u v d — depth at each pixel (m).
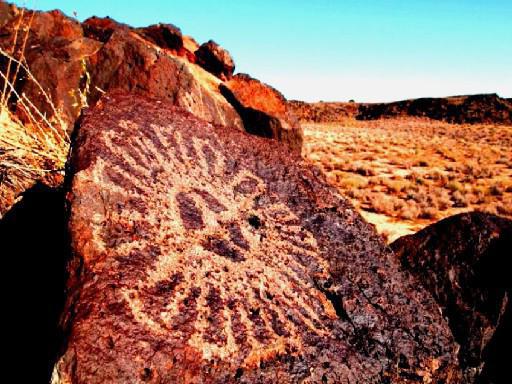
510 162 18.70
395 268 2.13
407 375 1.68
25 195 2.90
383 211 10.41
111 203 1.65
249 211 2.07
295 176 2.41
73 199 1.57
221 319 1.49
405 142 26.45
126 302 1.34
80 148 1.80
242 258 1.80
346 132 36.78
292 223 2.12
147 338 1.28
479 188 12.99
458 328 2.62
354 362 1.62
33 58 5.91
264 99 9.45
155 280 1.48
